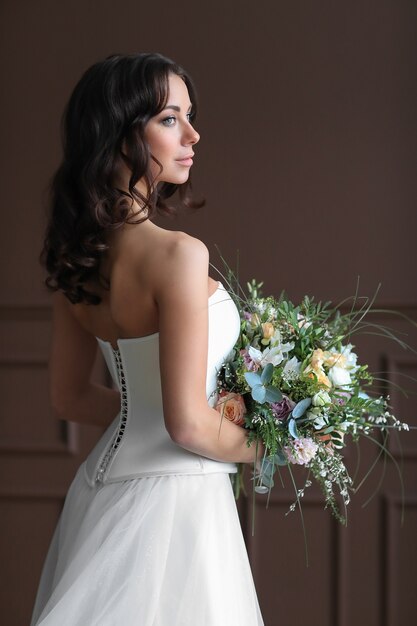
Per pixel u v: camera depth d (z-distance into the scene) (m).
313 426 1.82
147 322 1.74
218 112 3.53
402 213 3.47
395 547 3.43
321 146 3.50
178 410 1.65
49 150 3.60
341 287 3.49
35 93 3.60
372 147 3.49
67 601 1.67
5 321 3.63
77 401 2.12
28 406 3.61
